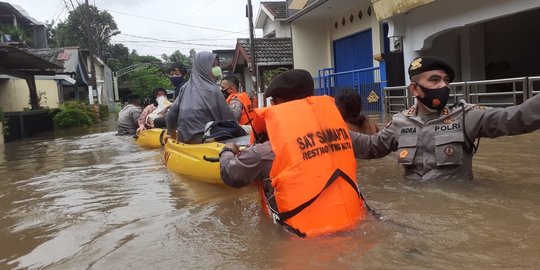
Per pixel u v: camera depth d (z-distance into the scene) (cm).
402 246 252
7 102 2202
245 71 2483
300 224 281
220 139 539
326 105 317
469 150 373
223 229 315
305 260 243
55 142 1270
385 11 1077
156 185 504
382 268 226
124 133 1353
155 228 333
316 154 291
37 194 507
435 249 245
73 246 312
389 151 410
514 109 336
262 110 320
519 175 394
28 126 1639
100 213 396
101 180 563
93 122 2394
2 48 1255
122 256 278
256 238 287
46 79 2667
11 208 445
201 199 418
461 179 371
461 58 1248
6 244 330
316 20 1852
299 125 300
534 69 1279
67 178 603
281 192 291
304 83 325
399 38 1152
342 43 1753
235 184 324
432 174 377
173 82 909
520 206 305
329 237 270
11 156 962
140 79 5756
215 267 249
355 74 1534
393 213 308
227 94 873
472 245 247
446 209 309
